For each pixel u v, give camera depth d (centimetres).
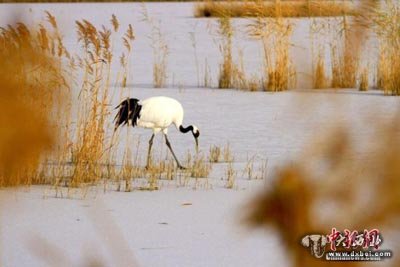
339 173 1022
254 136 4784
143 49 10119
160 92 6875
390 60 6750
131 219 2811
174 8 16675
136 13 14975
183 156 4284
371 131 1118
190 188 3366
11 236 2559
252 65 8488
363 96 6259
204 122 5375
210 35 11556
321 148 1060
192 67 8600
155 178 3528
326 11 7562
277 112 5716
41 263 2259
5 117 1266
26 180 3200
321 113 1323
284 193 952
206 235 2573
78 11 14925
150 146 4000
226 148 4447
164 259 2295
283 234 976
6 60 1309
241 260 2277
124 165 3625
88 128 3572
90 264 2236
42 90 1867
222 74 7350
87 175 3500
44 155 1330
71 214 2877
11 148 1272
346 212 1020
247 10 7475
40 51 1433
